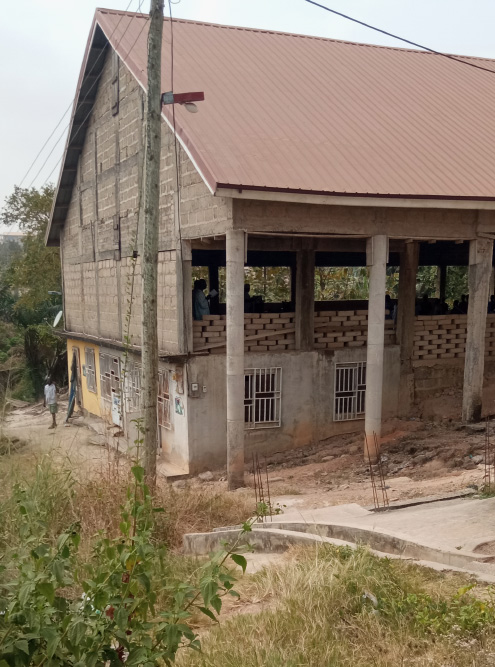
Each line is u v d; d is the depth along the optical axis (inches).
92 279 834.8
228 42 669.3
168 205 576.1
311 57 689.0
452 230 533.0
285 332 594.9
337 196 456.8
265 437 587.2
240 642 188.7
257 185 436.5
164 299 592.7
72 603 141.9
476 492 364.2
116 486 348.2
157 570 224.2
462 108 653.9
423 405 639.1
